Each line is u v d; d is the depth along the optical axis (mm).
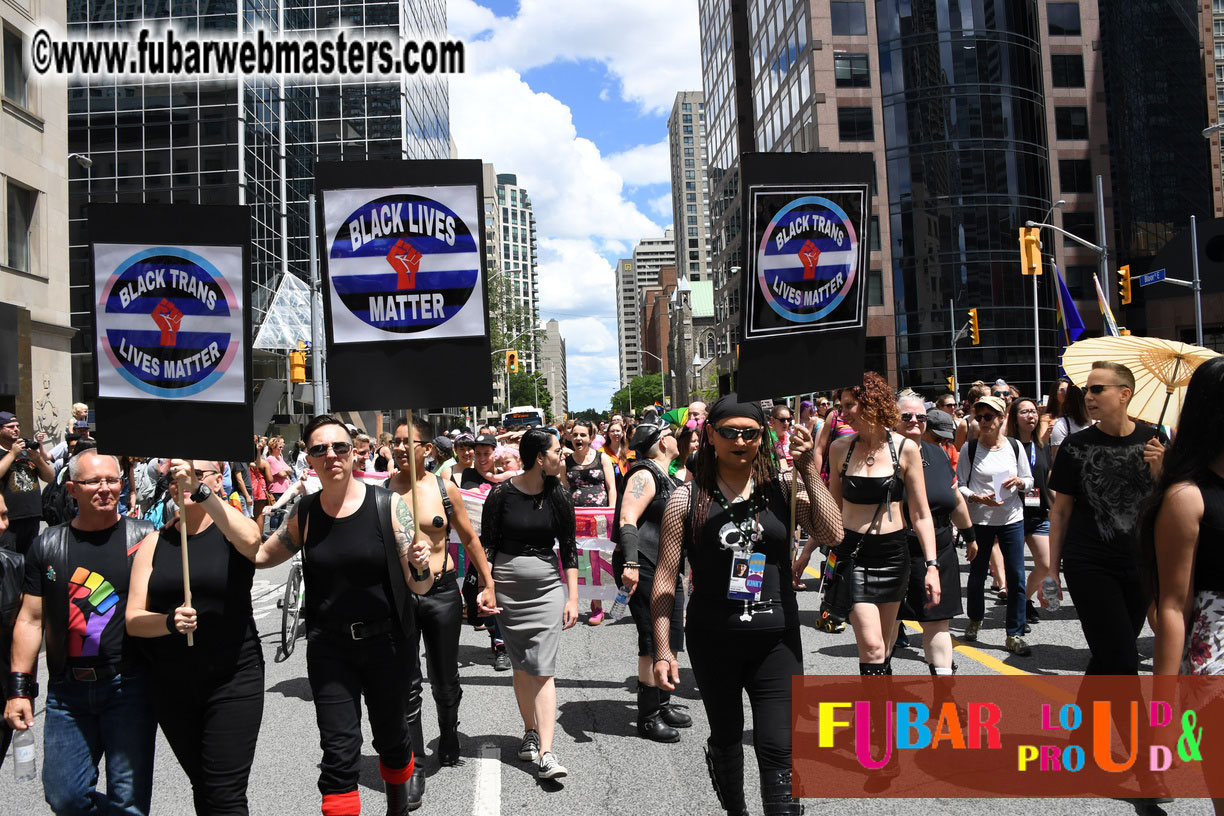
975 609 7289
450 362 4184
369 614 3723
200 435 3807
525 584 4980
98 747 3555
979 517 7027
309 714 6223
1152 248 59031
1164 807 4078
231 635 3490
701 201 195250
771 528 3430
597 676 6980
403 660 3814
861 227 3979
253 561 3615
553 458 5055
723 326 77812
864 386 4766
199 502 3406
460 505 4969
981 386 7484
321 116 50000
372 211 4164
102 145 40969
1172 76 63719
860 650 4770
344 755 3592
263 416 7473
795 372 3844
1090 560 4477
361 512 3756
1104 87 57938
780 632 3365
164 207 3791
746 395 3715
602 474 9273
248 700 3504
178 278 3809
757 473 3523
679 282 141500
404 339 4172
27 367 21844
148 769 3562
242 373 3816
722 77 76688
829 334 3932
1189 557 3002
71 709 3482
